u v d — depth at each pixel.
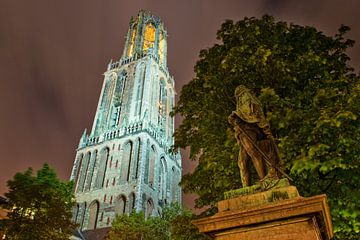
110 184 56.59
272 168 5.74
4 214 23.78
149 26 94.00
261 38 12.41
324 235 5.27
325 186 9.08
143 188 53.56
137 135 61.47
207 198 13.02
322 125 8.25
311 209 4.55
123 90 75.88
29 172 22.48
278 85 11.13
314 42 11.91
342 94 9.48
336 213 8.50
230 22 14.05
